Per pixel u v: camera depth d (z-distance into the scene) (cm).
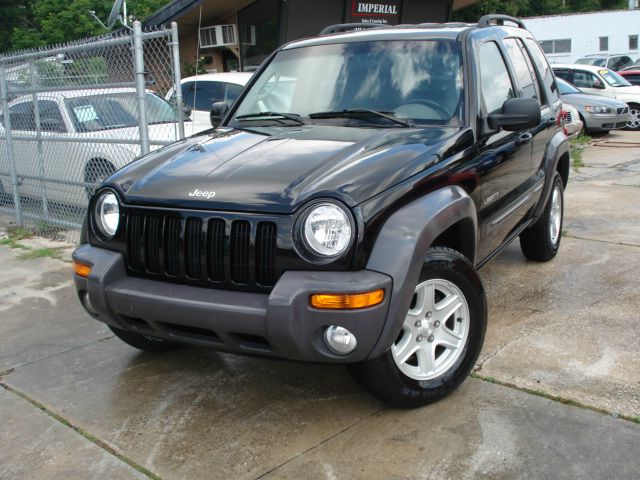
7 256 690
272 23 1152
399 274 298
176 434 335
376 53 434
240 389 378
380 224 305
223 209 316
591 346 403
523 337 420
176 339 333
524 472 285
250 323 299
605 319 445
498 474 285
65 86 679
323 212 299
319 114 411
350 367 324
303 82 444
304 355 298
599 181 984
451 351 350
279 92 451
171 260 333
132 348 445
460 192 351
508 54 487
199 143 397
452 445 308
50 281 598
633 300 479
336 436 323
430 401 341
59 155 741
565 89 1580
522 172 470
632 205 803
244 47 1216
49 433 341
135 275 346
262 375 394
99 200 364
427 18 1337
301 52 466
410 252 302
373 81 421
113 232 354
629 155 1245
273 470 300
